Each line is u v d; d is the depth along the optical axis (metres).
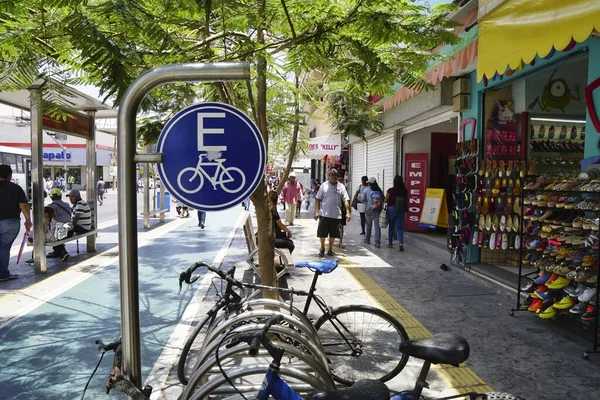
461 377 3.87
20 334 5.01
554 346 4.51
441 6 3.44
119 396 3.65
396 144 13.20
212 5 2.50
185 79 1.87
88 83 3.02
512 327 5.05
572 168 7.78
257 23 2.85
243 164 1.92
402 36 3.09
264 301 3.41
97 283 7.32
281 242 7.35
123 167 1.88
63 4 2.12
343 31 3.14
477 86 7.71
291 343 3.33
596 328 4.20
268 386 2.14
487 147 7.67
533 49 4.18
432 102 8.82
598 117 4.99
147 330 5.16
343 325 4.05
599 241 4.22
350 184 19.55
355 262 8.80
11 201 7.48
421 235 11.65
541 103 7.39
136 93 1.87
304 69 3.33
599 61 4.97
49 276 7.81
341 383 3.76
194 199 1.92
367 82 3.71
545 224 5.43
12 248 10.88
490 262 7.87
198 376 2.48
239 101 5.19
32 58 2.60
